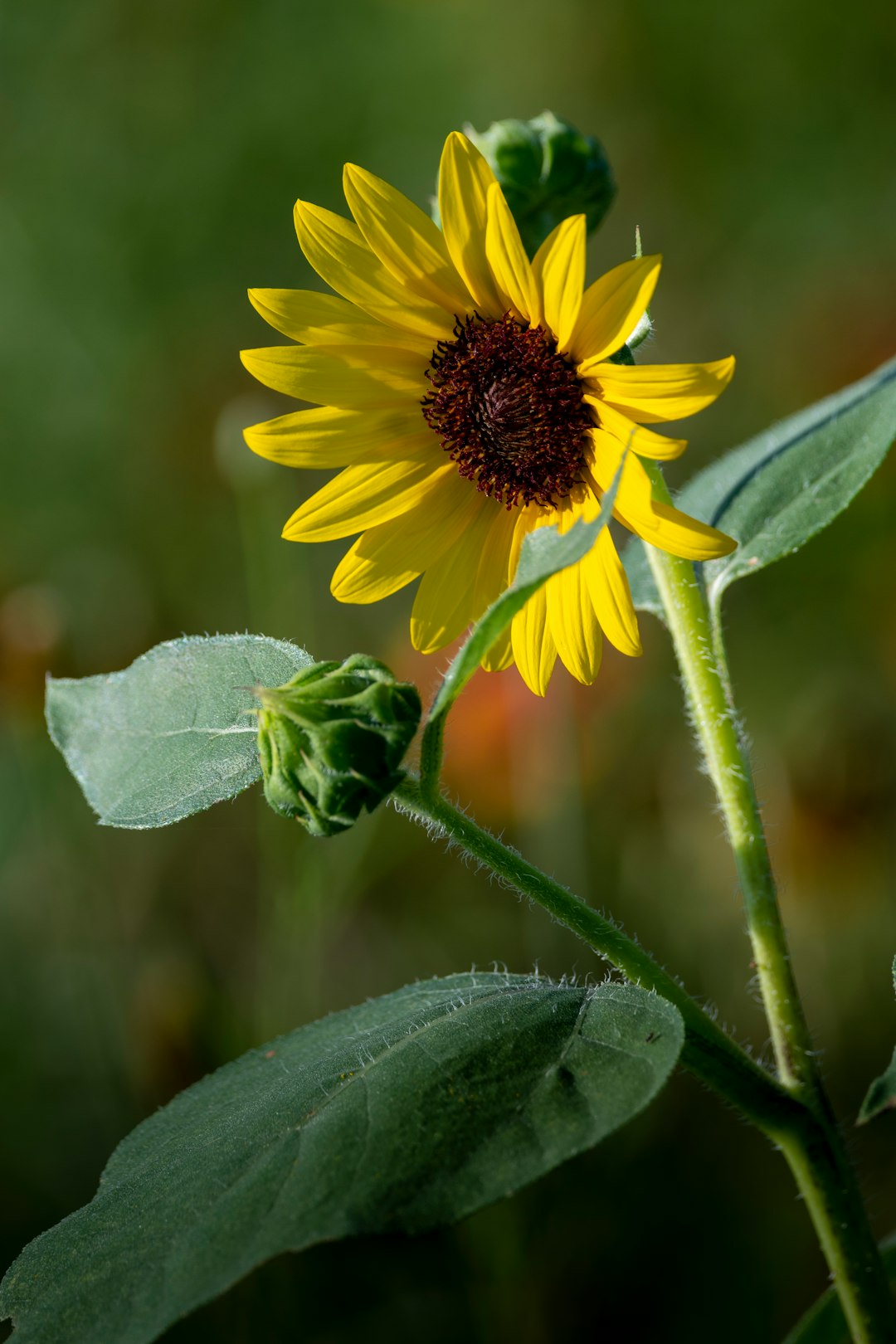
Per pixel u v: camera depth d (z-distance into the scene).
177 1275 0.61
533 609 0.69
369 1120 0.62
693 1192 0.87
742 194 1.41
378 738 0.64
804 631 1.14
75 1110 0.97
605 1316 0.85
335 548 1.27
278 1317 0.85
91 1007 1.04
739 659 1.15
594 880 1.00
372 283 0.69
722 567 0.71
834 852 0.92
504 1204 0.85
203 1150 0.63
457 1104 0.62
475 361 0.69
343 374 0.70
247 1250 0.61
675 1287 0.85
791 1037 0.66
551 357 0.69
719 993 0.96
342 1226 0.60
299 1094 0.63
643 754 1.02
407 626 1.11
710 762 0.67
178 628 1.35
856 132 1.39
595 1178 0.87
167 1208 0.62
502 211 0.68
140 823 0.66
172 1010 0.90
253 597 1.19
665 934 0.98
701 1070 0.65
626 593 0.68
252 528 1.18
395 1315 0.85
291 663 0.67
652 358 1.38
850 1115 0.89
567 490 0.69
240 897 1.11
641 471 0.67
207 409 1.41
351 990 1.03
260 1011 1.01
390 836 1.03
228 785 0.66
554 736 0.96
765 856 0.67
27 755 1.12
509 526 0.70
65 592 1.30
